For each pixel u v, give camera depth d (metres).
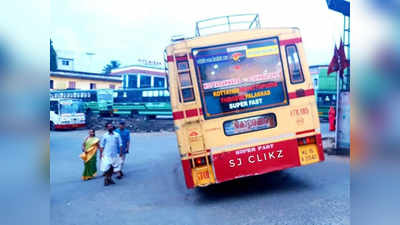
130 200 6.94
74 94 23.39
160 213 5.94
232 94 5.91
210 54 5.95
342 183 6.98
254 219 5.19
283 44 6.04
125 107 22.92
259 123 5.90
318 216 5.06
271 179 7.94
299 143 5.92
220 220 5.29
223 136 5.83
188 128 5.82
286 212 5.39
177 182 8.50
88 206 6.51
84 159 9.22
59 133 21.19
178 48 5.93
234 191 7.12
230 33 6.02
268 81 5.96
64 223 5.43
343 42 12.29
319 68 20.22
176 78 5.87
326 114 19.97
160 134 20.41
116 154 8.66
